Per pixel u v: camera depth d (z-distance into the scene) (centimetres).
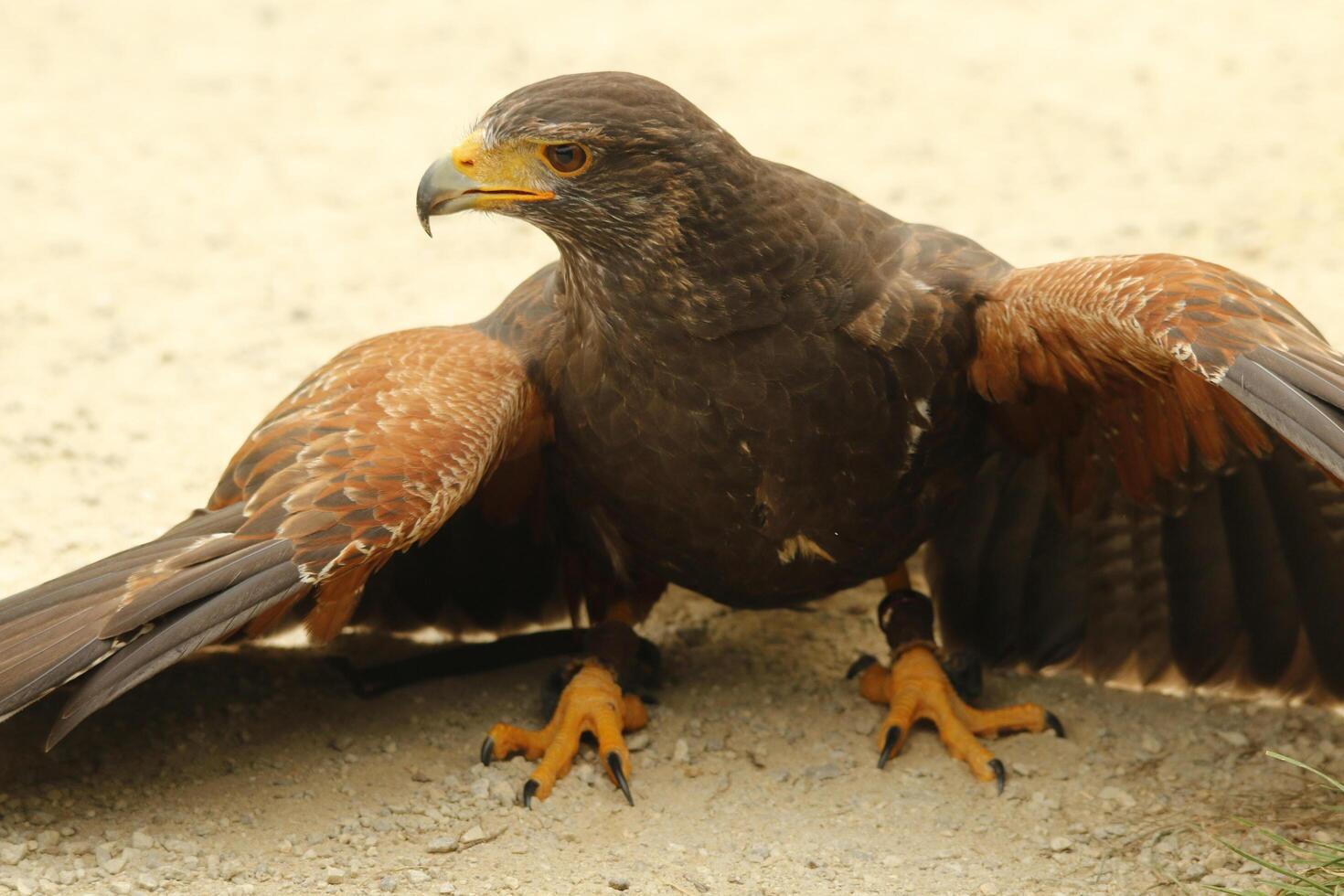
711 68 2419
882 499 988
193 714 1052
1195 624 1064
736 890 898
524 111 934
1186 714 1091
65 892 862
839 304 945
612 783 1005
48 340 1622
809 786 1009
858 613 1227
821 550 1002
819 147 2114
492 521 1104
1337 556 994
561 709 1034
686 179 920
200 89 2405
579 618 1162
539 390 1012
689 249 927
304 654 1141
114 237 1898
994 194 1952
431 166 952
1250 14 2531
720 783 1009
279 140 2214
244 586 858
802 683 1129
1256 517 1009
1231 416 932
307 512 884
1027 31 2522
